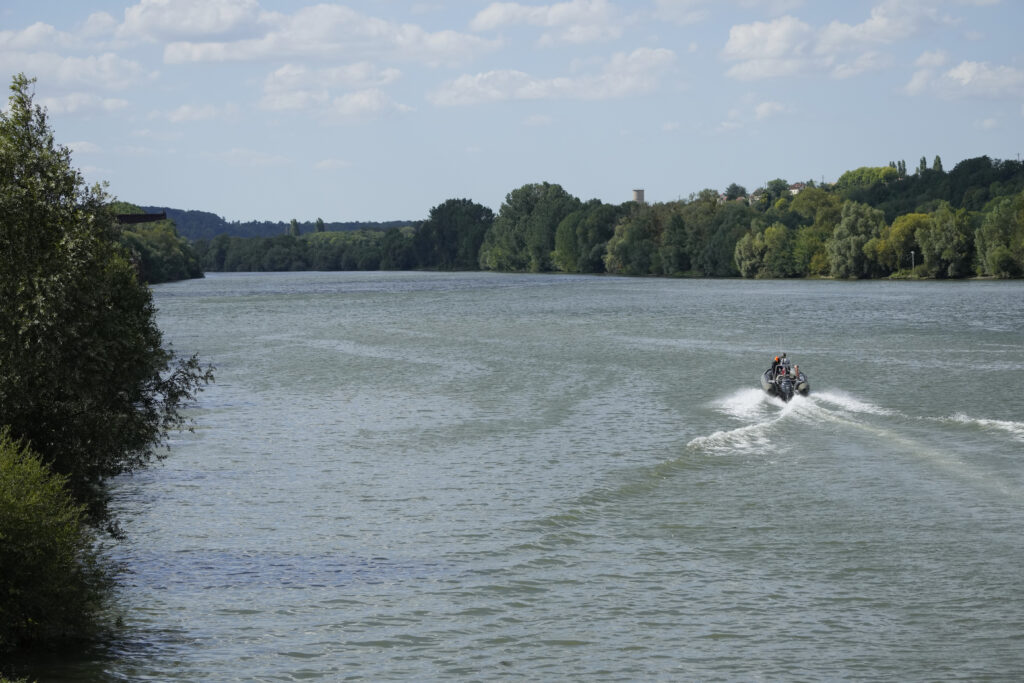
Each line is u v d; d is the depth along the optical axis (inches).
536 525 2383.1
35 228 1811.0
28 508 1557.6
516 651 1699.1
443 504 2581.2
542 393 4463.6
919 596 1889.8
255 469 2992.1
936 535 2233.0
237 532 2361.0
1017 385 4507.9
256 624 1815.9
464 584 2005.4
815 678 1577.3
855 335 7032.5
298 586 2003.0
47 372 1817.2
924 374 4928.6
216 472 2957.7
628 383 4761.3
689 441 3339.1
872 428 3422.7
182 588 1993.1
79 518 1824.6
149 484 2810.0
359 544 2266.2
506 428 3617.1
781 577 2007.9
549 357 5935.0
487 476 2878.9
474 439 3420.3
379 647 1721.2
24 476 1603.1
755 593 1929.1
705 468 2910.9
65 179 1872.5
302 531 2363.4
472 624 1813.5
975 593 1898.4
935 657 1638.8
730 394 4384.8
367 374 5236.2
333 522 2436.0
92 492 1941.4
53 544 1578.5
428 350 6437.0
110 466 1983.3
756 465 2925.7
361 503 2603.3
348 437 3476.9
